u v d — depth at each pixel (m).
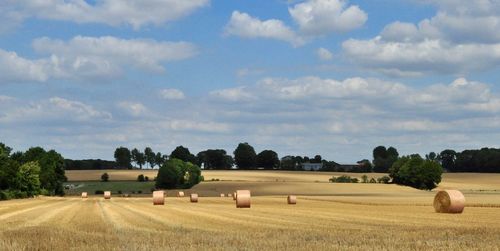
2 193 107.94
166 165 170.88
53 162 152.75
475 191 154.38
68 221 40.34
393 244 23.33
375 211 55.31
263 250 21.22
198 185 172.38
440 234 28.19
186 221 39.94
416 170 175.12
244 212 52.97
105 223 38.03
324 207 65.50
